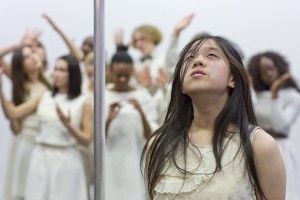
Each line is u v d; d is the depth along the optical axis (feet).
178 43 11.88
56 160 10.83
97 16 5.91
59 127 10.90
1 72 11.73
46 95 11.29
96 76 5.84
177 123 4.83
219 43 4.82
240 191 4.33
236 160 4.42
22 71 11.90
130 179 10.64
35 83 11.98
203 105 4.68
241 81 4.75
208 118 4.71
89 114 11.09
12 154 11.68
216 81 4.60
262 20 12.59
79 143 10.93
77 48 12.23
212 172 4.38
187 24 11.86
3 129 11.80
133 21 12.53
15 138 11.68
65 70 11.12
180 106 4.89
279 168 4.51
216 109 4.70
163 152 4.66
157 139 4.80
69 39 12.32
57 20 12.49
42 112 11.05
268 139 4.50
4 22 12.37
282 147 10.91
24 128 11.51
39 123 11.19
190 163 4.50
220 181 4.36
